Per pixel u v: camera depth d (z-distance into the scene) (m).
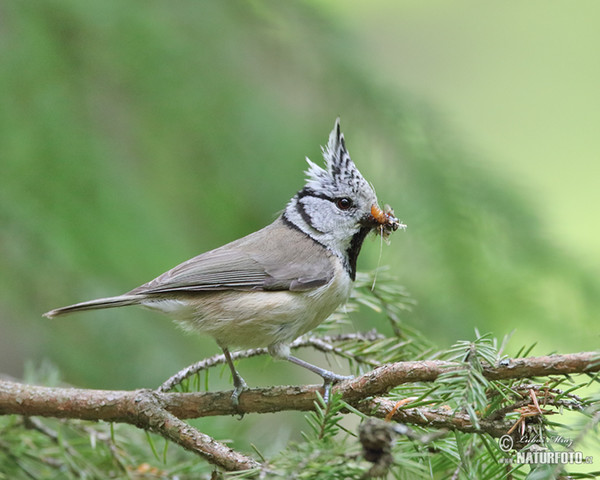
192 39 10.56
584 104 15.38
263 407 6.44
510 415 5.24
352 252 8.57
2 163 9.45
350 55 10.94
